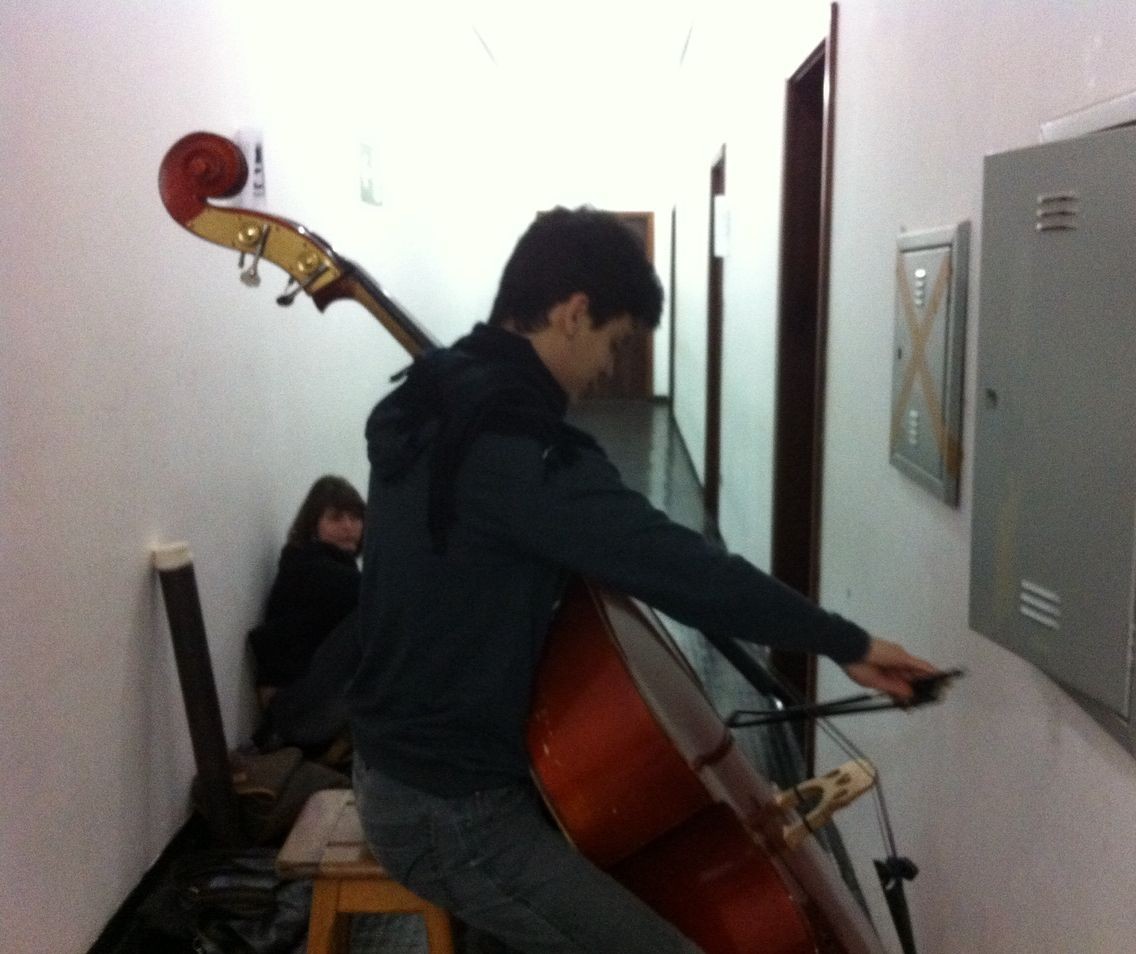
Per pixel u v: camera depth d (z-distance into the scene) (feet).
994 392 3.83
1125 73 3.22
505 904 4.02
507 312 4.07
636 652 4.18
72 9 6.12
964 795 4.91
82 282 6.20
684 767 3.92
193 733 7.50
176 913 6.78
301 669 9.16
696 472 22.11
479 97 25.00
